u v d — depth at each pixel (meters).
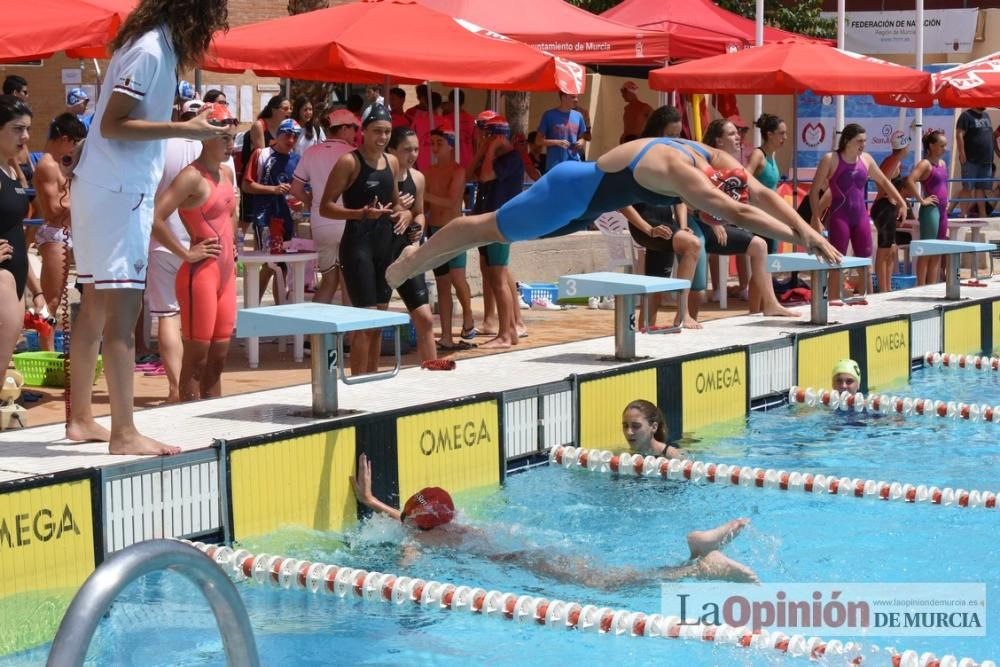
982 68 15.85
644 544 6.54
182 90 11.01
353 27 10.38
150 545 2.37
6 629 5.26
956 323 12.99
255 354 10.72
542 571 6.10
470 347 11.48
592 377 8.60
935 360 12.38
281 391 8.12
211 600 2.48
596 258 17.16
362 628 5.41
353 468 6.98
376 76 13.45
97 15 8.59
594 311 14.61
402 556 6.39
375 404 7.55
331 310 7.39
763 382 10.23
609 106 24.52
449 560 6.33
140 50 5.91
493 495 7.54
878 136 20.34
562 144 15.48
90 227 6.03
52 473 5.63
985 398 10.65
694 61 15.07
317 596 5.85
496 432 7.90
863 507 7.28
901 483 7.72
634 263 15.14
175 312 8.52
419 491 6.75
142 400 8.99
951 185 20.98
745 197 6.50
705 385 9.58
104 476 5.81
